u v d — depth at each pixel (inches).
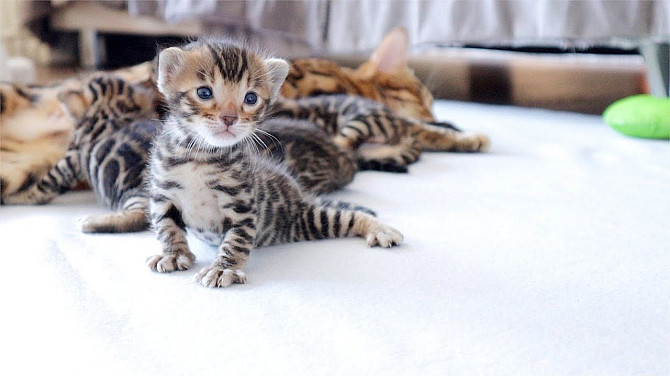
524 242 22.7
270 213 22.3
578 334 18.1
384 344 17.5
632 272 20.8
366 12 41.9
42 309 18.7
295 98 35.9
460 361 17.1
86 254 21.5
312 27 43.0
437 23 39.6
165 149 20.9
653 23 34.1
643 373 16.9
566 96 54.6
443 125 37.9
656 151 33.4
